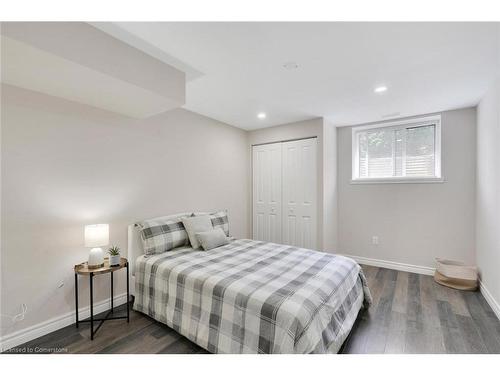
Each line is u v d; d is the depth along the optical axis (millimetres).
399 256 3533
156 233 2533
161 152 2916
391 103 2926
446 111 3186
